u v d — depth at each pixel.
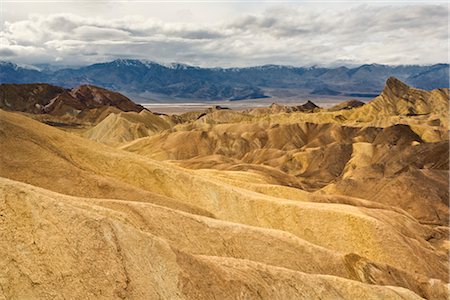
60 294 20.61
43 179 46.97
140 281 23.33
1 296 19.53
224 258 30.95
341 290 34.16
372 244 57.62
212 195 60.41
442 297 47.56
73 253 22.41
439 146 132.00
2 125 50.31
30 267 20.88
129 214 36.81
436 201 99.75
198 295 25.27
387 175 124.00
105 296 21.50
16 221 22.34
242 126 189.00
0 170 45.38
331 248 57.81
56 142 55.88
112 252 23.52
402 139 163.62
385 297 35.59
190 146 169.25
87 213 24.86
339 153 147.75
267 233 45.03
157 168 60.72
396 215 73.00
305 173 144.00
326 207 62.75
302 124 184.88
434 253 64.06
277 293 29.67
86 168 55.44
